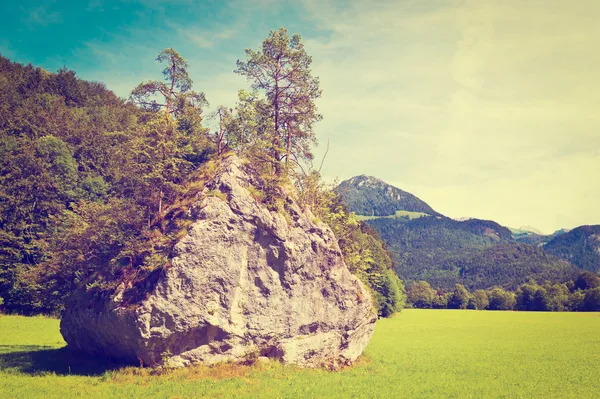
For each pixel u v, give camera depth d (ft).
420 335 240.12
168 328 88.48
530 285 548.72
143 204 111.75
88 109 334.24
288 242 104.73
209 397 77.00
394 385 97.81
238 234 98.99
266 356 101.50
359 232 238.27
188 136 121.08
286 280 104.37
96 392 77.92
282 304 102.94
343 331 112.57
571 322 341.41
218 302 94.63
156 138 108.47
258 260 101.40
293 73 124.77
